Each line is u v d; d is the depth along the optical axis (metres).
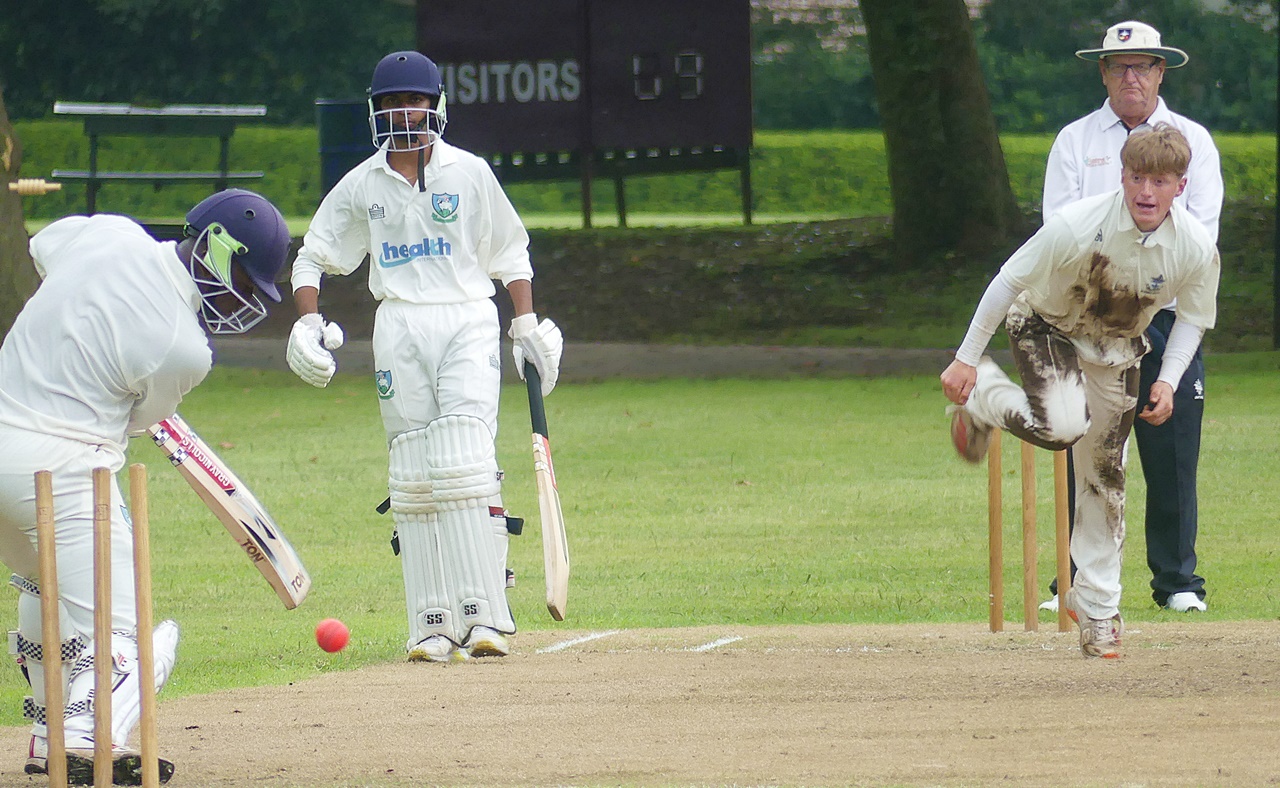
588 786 15.46
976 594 28.62
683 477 42.41
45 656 15.12
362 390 61.75
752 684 20.52
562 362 68.56
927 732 17.27
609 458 45.59
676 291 81.75
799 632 24.98
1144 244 19.80
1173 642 23.00
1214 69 154.38
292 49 157.38
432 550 24.11
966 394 21.17
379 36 157.88
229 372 66.38
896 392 58.31
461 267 24.30
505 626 23.95
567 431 50.84
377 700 20.31
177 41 155.75
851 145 145.75
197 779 16.30
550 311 80.06
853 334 73.81
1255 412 50.06
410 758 16.94
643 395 59.06
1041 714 17.98
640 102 93.31
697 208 140.50
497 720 18.80
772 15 165.00
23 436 16.25
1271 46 154.25
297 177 144.88
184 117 89.56
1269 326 70.25
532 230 95.31
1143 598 27.89
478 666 22.89
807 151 144.38
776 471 43.00
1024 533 24.61
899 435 48.72
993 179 83.81
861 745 16.77
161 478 43.66
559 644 24.66
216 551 33.91
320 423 53.62
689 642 24.34
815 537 34.53
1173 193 19.53
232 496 18.53
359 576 31.28
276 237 17.33
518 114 93.19
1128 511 36.69
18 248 60.16
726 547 33.62
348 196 24.41
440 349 24.05
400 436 24.25
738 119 93.25
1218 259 20.50
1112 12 156.00
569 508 38.50
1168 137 19.48
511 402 58.16
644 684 20.78
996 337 71.38
